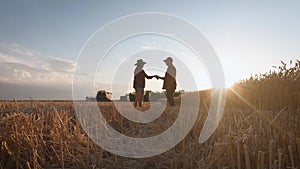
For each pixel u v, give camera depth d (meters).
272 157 2.63
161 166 3.40
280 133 3.13
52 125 4.35
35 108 5.97
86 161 3.44
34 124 3.85
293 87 6.80
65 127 4.04
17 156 3.17
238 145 2.67
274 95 7.01
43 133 4.02
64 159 3.45
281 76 7.52
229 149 2.88
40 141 3.55
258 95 7.88
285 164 2.62
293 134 2.88
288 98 6.64
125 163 3.51
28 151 3.29
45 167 3.22
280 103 6.76
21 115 3.89
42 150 3.42
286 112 4.82
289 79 7.13
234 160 2.81
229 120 4.45
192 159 3.23
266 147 2.88
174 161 3.32
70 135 3.97
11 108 6.31
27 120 3.75
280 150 2.61
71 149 3.71
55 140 3.71
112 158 3.64
